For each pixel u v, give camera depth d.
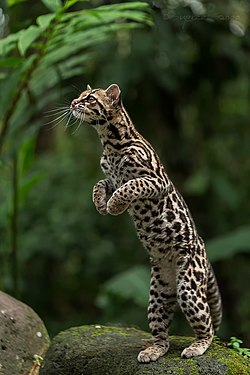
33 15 12.80
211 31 13.92
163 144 15.43
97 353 7.23
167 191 6.70
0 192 12.57
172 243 6.74
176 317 13.66
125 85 13.55
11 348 7.56
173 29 13.28
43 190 17.36
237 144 17.62
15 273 10.45
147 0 11.66
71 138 19.70
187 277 6.70
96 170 18.16
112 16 8.83
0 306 7.93
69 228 16.62
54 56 9.38
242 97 18.55
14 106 9.50
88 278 17.66
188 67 14.45
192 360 6.54
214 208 15.87
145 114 14.76
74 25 9.01
